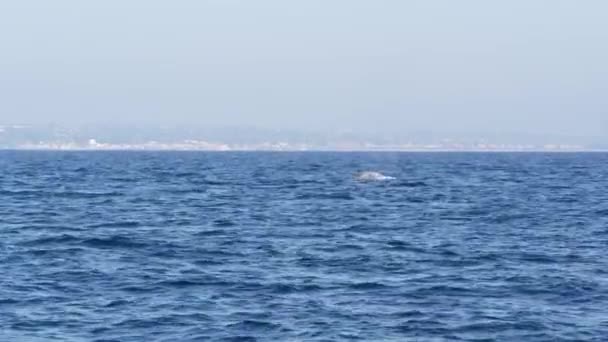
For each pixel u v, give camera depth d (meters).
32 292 85.12
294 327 72.31
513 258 108.25
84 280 91.44
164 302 81.06
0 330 71.31
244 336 69.62
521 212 171.12
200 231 135.62
